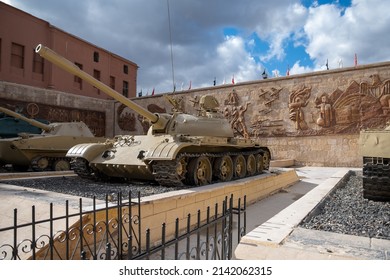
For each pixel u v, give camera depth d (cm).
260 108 2597
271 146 2536
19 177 1246
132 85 4219
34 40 2942
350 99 2227
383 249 384
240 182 1120
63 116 2845
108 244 343
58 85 3123
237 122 2688
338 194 909
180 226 784
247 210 1043
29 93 2556
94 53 3606
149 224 682
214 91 2839
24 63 2853
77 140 1788
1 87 2367
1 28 2675
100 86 985
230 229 453
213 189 939
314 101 2367
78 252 532
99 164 1095
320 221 558
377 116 2131
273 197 1295
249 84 2659
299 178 1764
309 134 2383
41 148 1619
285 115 2489
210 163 1115
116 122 3362
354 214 634
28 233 541
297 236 433
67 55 3241
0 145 1620
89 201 707
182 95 3023
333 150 2289
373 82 2142
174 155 912
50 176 1274
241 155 1301
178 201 780
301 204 683
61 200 717
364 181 765
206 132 1234
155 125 1202
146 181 1191
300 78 2431
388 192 760
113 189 925
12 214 651
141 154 1015
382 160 747
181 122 1202
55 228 537
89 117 3133
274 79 2536
